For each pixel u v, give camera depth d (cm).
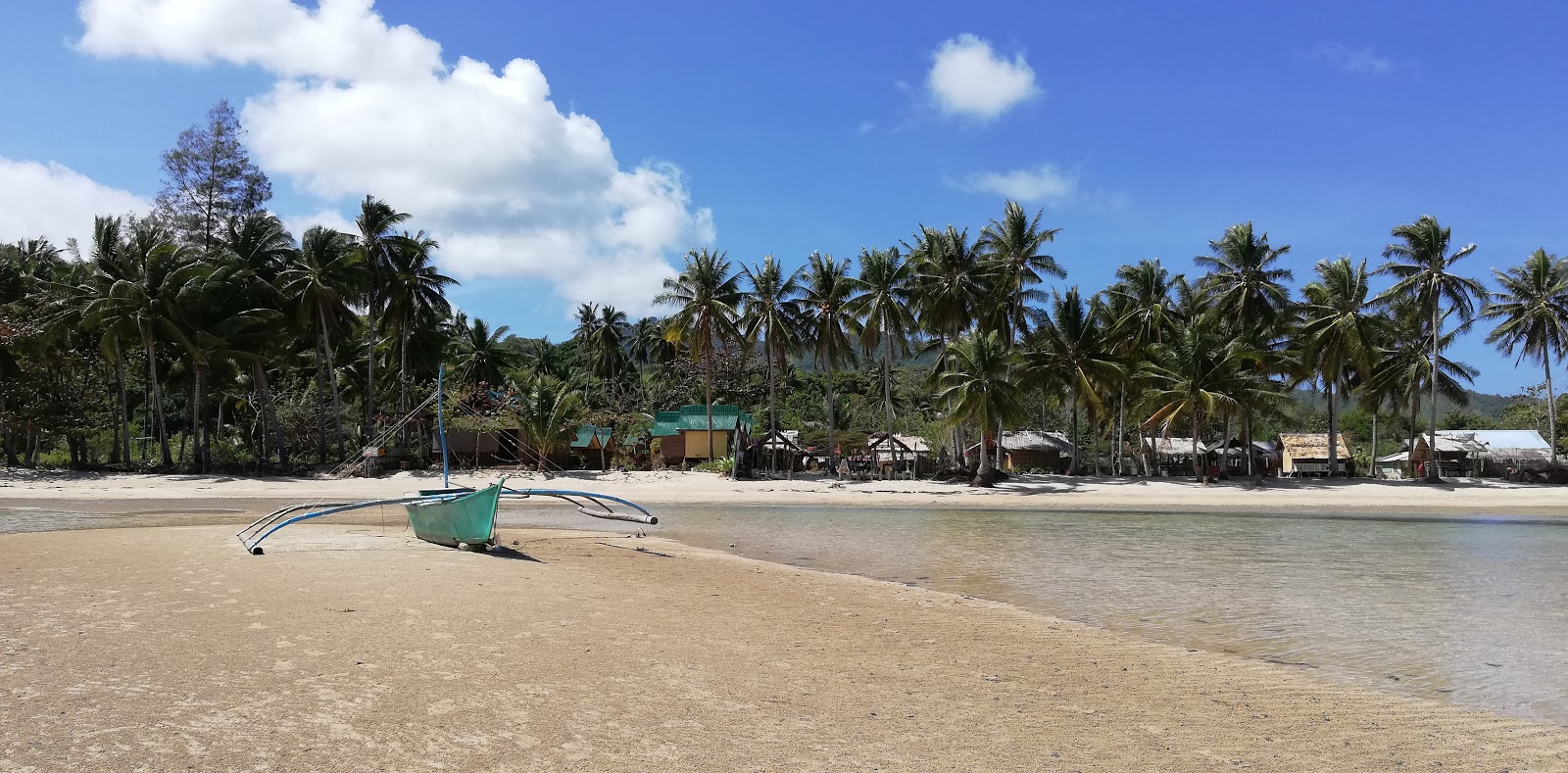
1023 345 5256
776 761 606
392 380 6159
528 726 658
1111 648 1038
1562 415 6781
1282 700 816
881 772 592
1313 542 2348
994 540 2381
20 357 4528
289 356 5462
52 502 3556
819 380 9444
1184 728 718
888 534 2538
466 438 5662
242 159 6191
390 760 575
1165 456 6731
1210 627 1177
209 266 4600
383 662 816
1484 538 2481
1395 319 5438
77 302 4478
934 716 731
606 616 1100
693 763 595
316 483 4341
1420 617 1255
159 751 573
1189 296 5612
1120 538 2441
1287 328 5297
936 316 5109
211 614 1002
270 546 1728
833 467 5341
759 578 1575
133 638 879
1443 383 5294
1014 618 1227
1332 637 1116
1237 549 2183
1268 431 8325
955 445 5631
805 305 5312
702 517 3161
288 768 554
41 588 1172
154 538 1859
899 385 9212
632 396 7656
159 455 5781
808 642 1016
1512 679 905
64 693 692
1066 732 699
